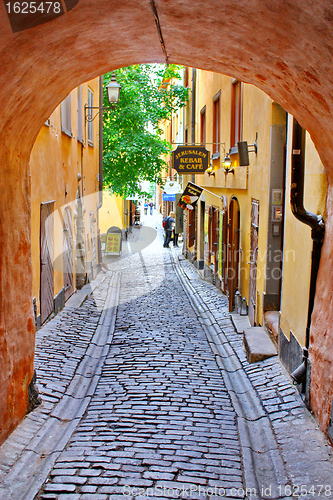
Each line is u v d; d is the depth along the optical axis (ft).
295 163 15.94
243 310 32.32
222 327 30.27
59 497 11.66
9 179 14.79
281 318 21.61
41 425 15.80
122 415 17.02
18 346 15.43
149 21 12.34
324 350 14.93
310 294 16.85
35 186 25.57
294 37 10.55
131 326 31.17
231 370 22.36
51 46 11.97
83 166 45.16
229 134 38.83
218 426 16.20
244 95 33.45
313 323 16.20
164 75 73.10
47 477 12.66
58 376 20.36
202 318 33.78
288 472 13.07
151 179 75.41
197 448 14.49
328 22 9.04
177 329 30.37
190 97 69.21
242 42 12.60
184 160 44.65
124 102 70.18
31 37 10.88
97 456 13.84
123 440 14.96
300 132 15.78
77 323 30.35
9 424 14.55
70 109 36.70
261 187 27.32
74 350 24.45
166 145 74.84
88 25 11.71
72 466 13.21
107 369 22.45
